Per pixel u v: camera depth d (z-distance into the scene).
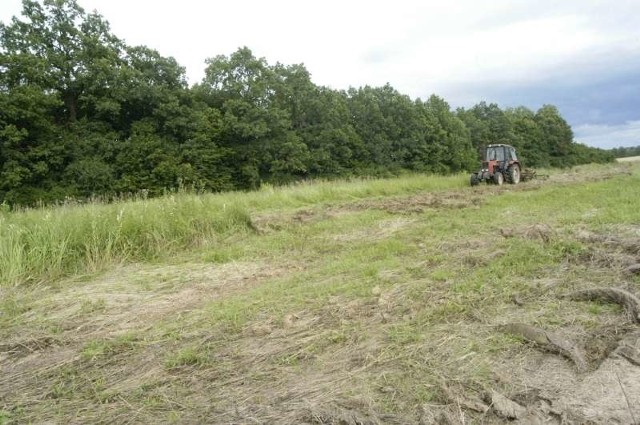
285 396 2.82
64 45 22.75
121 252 7.05
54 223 7.06
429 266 5.54
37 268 6.08
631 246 5.45
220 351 3.54
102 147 21.89
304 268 6.20
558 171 33.16
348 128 33.78
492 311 3.88
